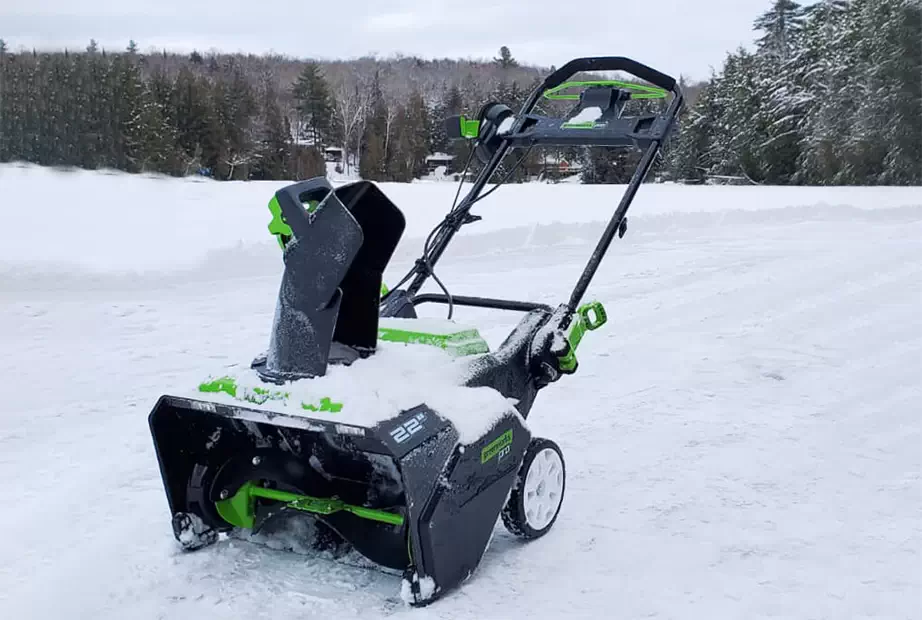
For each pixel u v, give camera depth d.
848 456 4.99
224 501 3.73
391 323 4.07
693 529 4.07
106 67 27.52
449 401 3.42
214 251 11.05
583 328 4.41
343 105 60.97
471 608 3.30
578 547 3.88
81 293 9.27
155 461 4.88
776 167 51.75
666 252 12.56
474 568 3.47
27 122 21.86
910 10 41.03
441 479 3.17
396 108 64.19
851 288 9.66
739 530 4.05
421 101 60.91
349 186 3.53
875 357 7.04
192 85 43.59
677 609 3.34
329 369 3.42
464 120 4.93
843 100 46.00
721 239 14.02
